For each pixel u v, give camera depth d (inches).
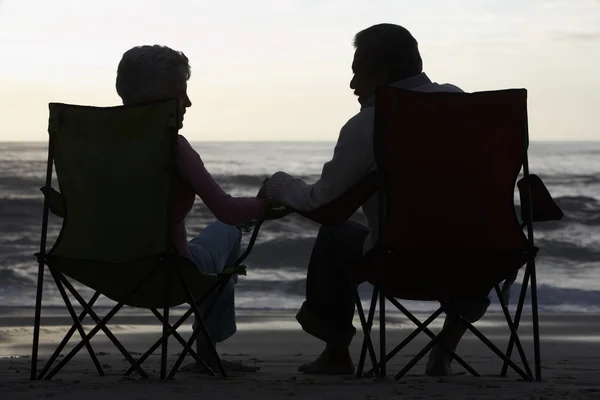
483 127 175.3
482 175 176.4
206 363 209.8
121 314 538.0
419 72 194.9
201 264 195.9
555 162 2955.2
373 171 179.9
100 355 322.7
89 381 181.9
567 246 1020.5
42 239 182.2
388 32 193.8
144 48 190.4
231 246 209.2
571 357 334.3
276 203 190.7
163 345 181.0
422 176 175.6
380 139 174.9
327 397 153.8
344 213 185.8
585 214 1323.8
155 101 174.2
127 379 183.3
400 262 179.3
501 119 175.6
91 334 189.6
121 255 177.8
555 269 883.4
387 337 418.3
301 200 187.0
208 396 154.8
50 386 170.9
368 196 183.6
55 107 179.5
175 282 183.2
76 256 180.1
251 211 187.2
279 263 908.0
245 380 184.1
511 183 177.6
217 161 3294.8
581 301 671.1
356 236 201.8
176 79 189.9
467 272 181.6
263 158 3673.7
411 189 176.1
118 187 177.0
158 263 175.8
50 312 557.3
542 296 681.6
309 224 1091.3
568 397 154.7
